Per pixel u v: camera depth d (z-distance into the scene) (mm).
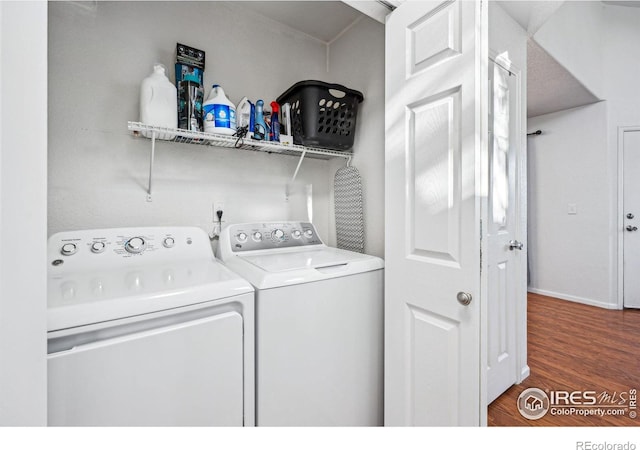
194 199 1576
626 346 2150
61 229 1252
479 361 925
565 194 3238
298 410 1100
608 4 2879
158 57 1472
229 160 1686
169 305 842
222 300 933
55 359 681
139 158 1427
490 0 1543
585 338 2295
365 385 1310
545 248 3408
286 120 1658
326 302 1177
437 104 1040
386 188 1257
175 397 838
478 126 911
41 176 506
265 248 1570
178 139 1410
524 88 1814
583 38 2551
